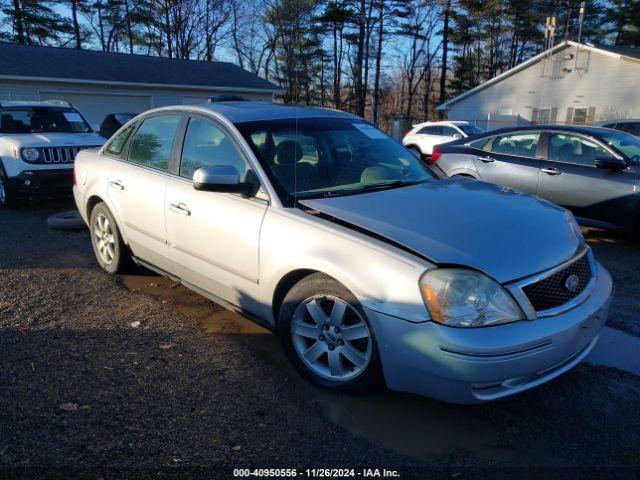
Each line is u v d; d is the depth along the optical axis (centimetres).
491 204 341
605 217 689
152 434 278
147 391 318
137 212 449
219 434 279
